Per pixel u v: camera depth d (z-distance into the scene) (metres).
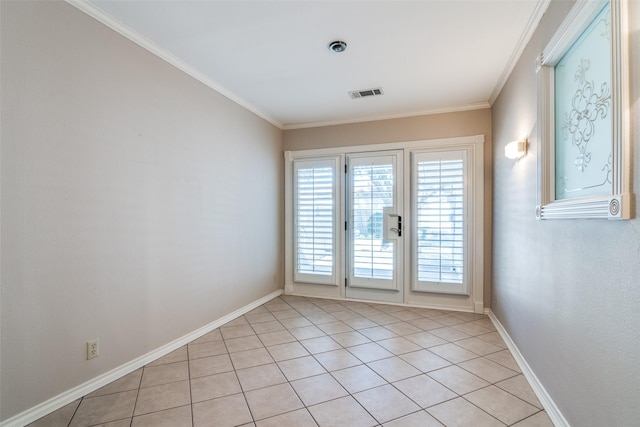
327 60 2.71
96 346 2.02
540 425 1.68
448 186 3.76
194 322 2.86
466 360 2.44
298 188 4.48
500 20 2.14
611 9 1.17
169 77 2.61
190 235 2.82
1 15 1.58
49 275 1.78
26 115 1.68
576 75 1.56
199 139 2.94
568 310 1.59
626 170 1.12
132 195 2.28
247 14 2.08
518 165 2.48
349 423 1.70
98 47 2.04
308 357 2.49
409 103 3.67
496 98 3.34
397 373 2.24
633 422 1.09
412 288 3.91
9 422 1.60
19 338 1.65
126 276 2.23
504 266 2.95
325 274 4.32
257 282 3.92
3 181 1.59
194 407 1.83
